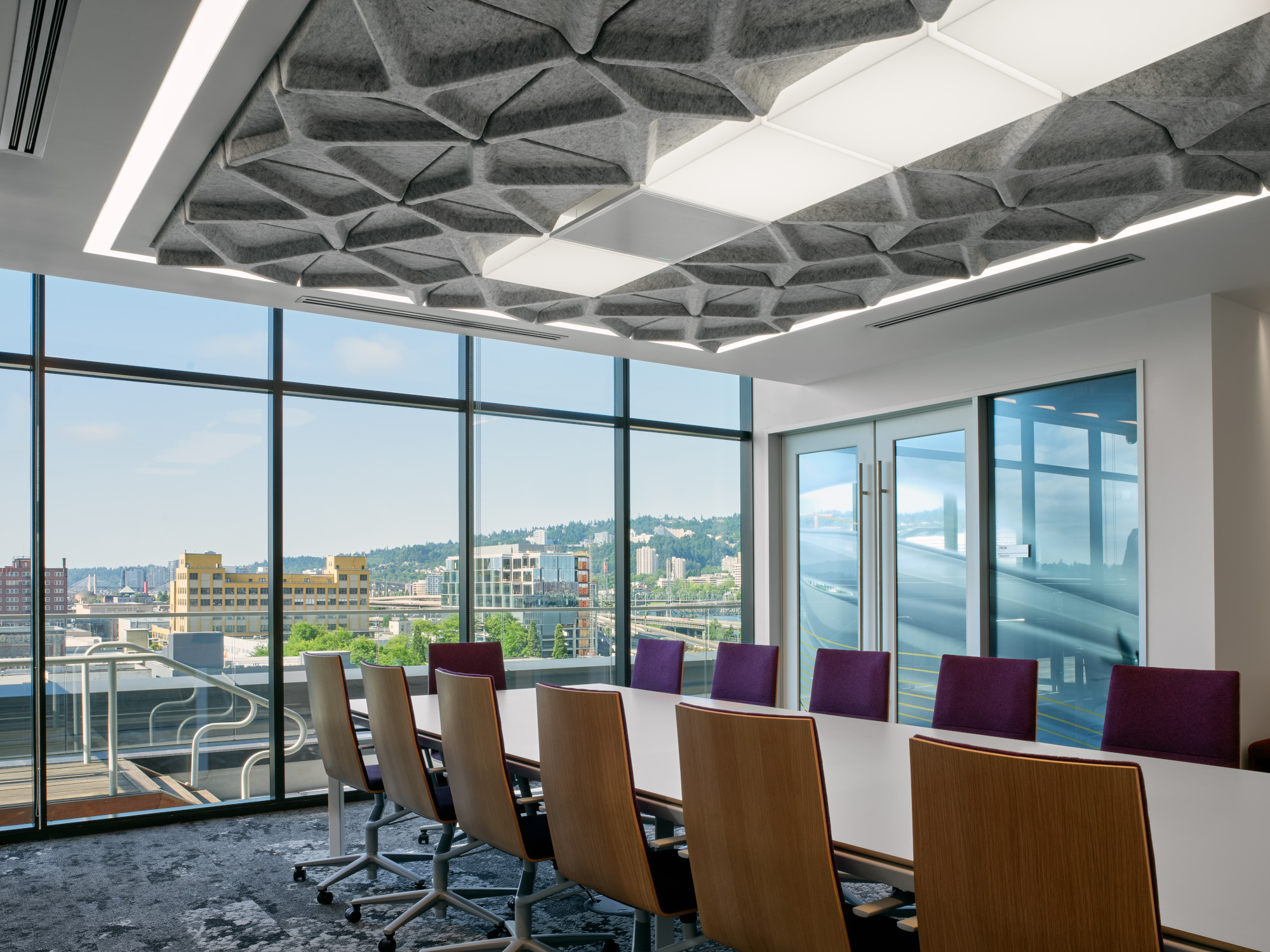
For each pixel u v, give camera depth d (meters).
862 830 2.56
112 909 4.44
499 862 5.25
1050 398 6.24
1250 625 5.42
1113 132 3.34
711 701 5.39
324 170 3.58
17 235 4.15
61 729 5.78
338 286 4.89
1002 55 2.73
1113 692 4.07
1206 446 5.32
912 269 4.68
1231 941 1.78
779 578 8.64
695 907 2.97
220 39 2.74
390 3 2.54
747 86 2.88
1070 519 6.09
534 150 3.42
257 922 4.28
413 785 4.13
